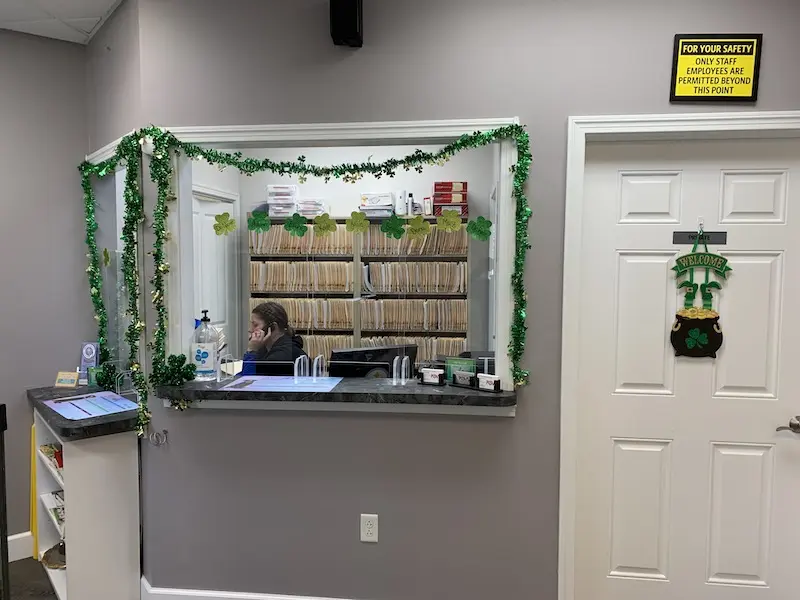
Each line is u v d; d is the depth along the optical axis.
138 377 2.05
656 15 1.78
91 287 2.54
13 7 2.15
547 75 1.83
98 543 2.02
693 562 1.96
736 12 1.75
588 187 1.93
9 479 2.46
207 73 1.97
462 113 1.87
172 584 2.08
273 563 2.04
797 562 1.91
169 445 2.05
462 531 1.95
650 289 1.92
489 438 1.92
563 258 1.85
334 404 1.96
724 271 1.88
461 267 2.12
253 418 2.01
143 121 2.02
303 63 1.92
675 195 1.90
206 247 2.23
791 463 1.90
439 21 1.86
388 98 1.89
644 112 1.80
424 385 1.99
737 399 1.91
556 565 1.91
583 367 1.97
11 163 2.40
